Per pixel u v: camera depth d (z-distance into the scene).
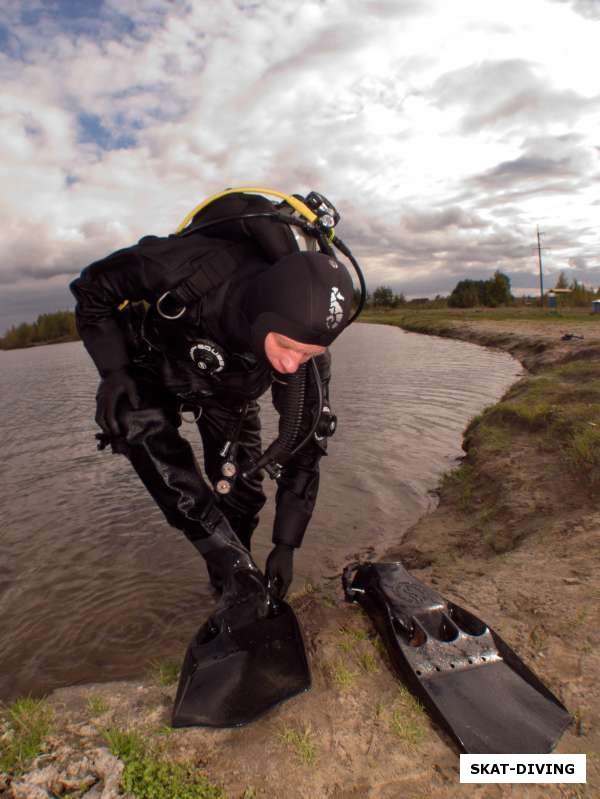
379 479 5.76
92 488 6.12
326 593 3.08
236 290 1.88
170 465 2.10
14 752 1.86
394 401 10.35
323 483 5.69
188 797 1.66
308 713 1.96
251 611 2.22
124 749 1.84
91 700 2.11
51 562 4.29
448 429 7.89
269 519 4.70
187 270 1.87
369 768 1.74
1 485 6.52
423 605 2.32
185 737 1.89
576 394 6.66
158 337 2.08
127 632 3.29
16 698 2.78
